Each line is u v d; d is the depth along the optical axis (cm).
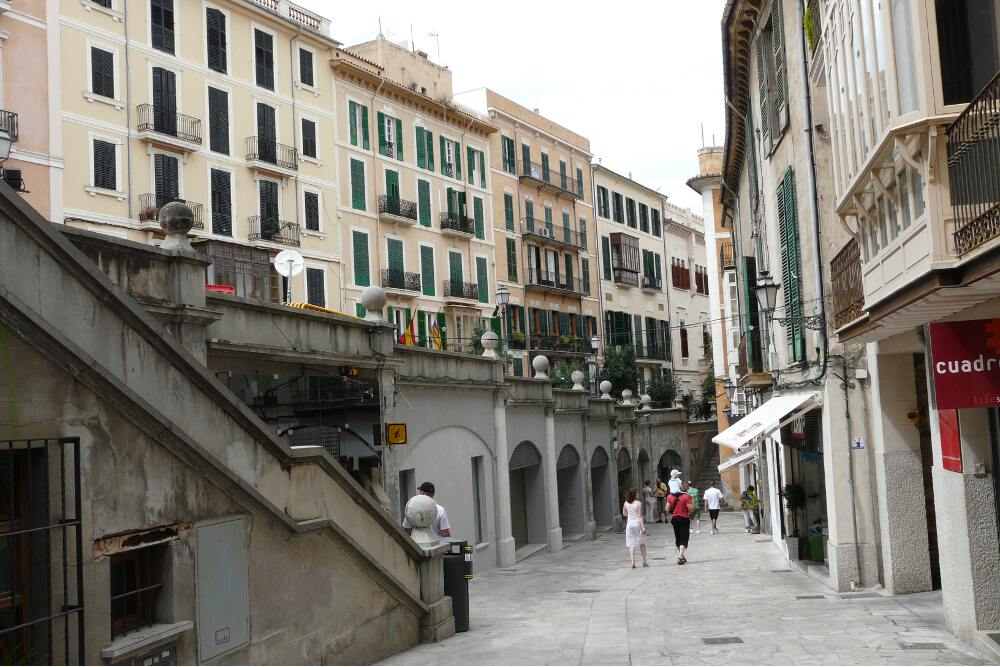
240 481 804
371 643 1038
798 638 1052
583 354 6006
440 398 2031
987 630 946
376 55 4809
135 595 718
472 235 5188
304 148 4156
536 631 1227
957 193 747
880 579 1472
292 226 3966
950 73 777
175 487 735
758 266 2527
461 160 5275
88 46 3206
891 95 803
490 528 2289
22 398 605
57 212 3047
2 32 2912
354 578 1010
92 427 659
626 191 7094
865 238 1059
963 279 748
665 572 1995
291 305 1560
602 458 3619
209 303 1238
